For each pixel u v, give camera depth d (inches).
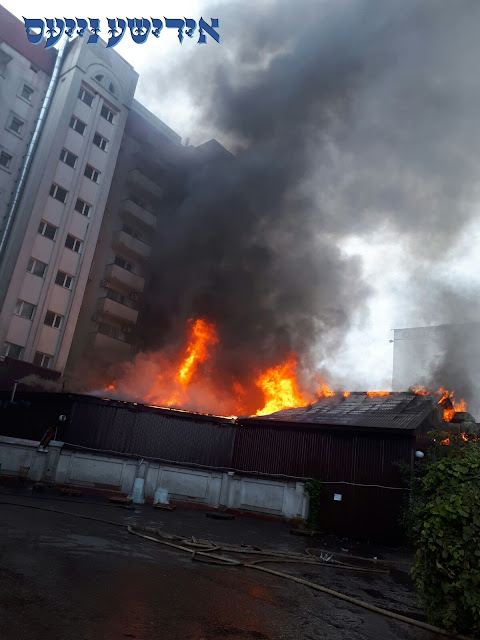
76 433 759.1
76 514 472.1
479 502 224.5
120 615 193.3
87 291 1462.8
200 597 239.5
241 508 732.0
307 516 684.1
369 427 686.5
